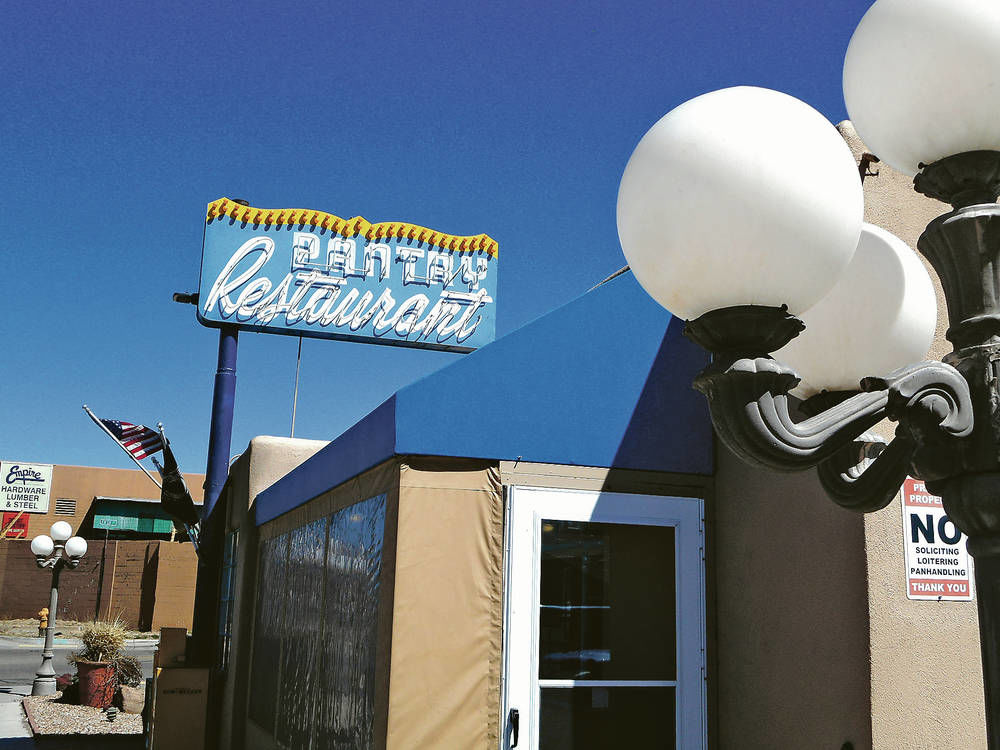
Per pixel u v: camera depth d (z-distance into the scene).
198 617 12.38
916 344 2.09
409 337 16.11
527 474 4.96
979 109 1.71
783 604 4.60
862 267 2.07
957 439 1.64
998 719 1.61
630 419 5.20
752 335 1.57
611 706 4.90
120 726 12.59
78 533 42.19
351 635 5.58
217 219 15.21
